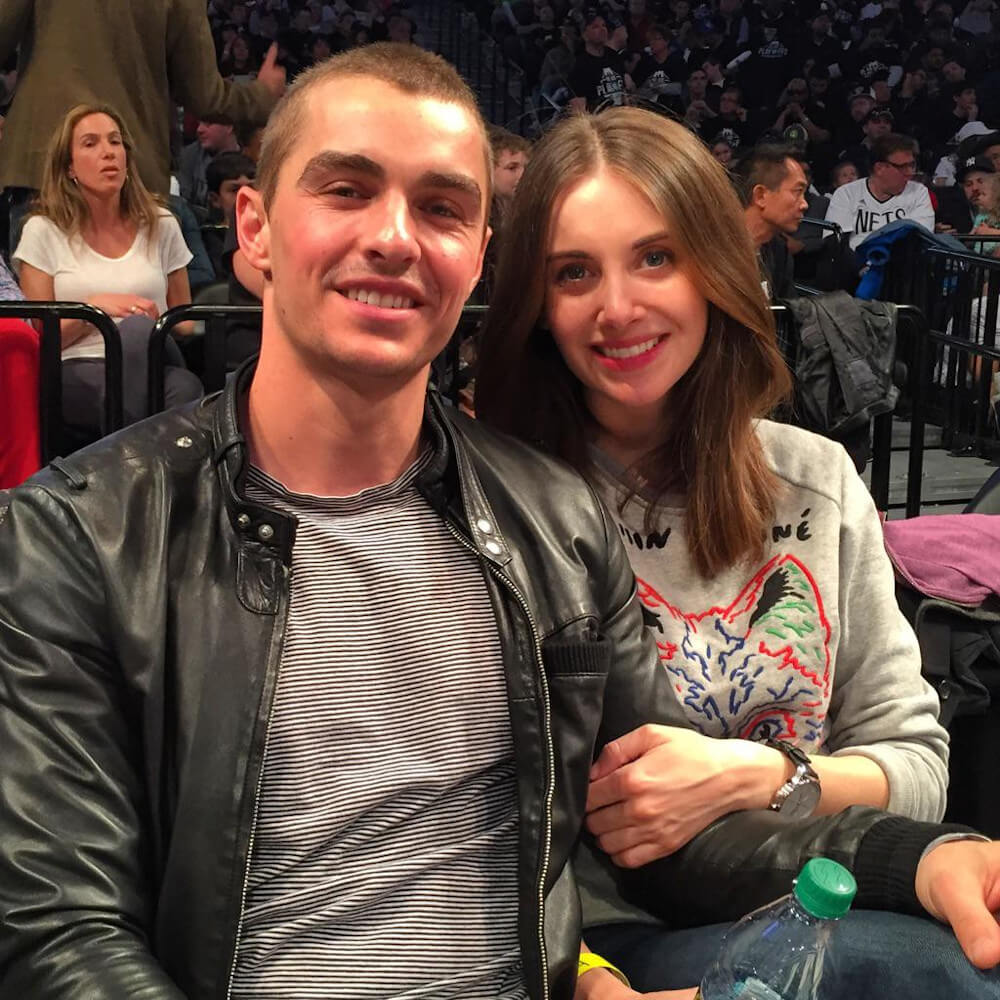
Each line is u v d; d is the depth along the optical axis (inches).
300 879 52.6
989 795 95.0
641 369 68.9
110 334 121.0
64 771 50.6
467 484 58.2
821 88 450.0
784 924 55.2
